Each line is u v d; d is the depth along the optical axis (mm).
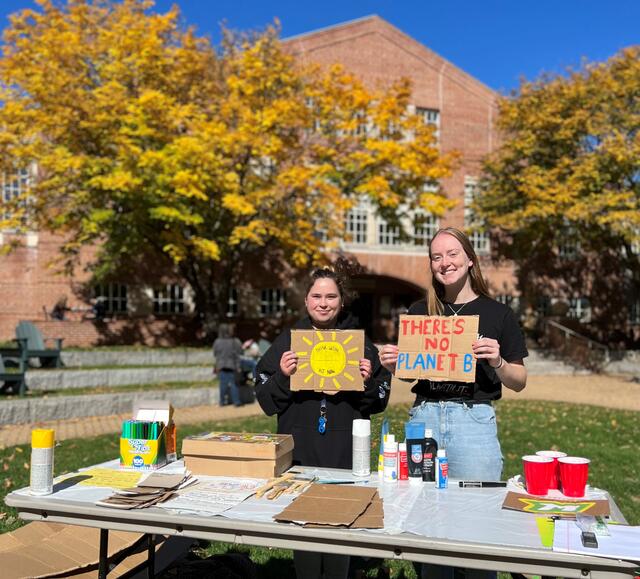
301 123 21625
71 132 18406
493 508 3264
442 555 2818
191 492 3484
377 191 21938
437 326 3828
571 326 33906
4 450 9602
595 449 10289
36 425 12570
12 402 12594
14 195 22578
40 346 17844
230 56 22500
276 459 3816
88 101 18391
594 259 34688
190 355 20578
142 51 19406
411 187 23734
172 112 18875
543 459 3482
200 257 22828
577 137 26078
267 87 20859
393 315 34312
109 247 20844
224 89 22141
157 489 3471
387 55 30781
